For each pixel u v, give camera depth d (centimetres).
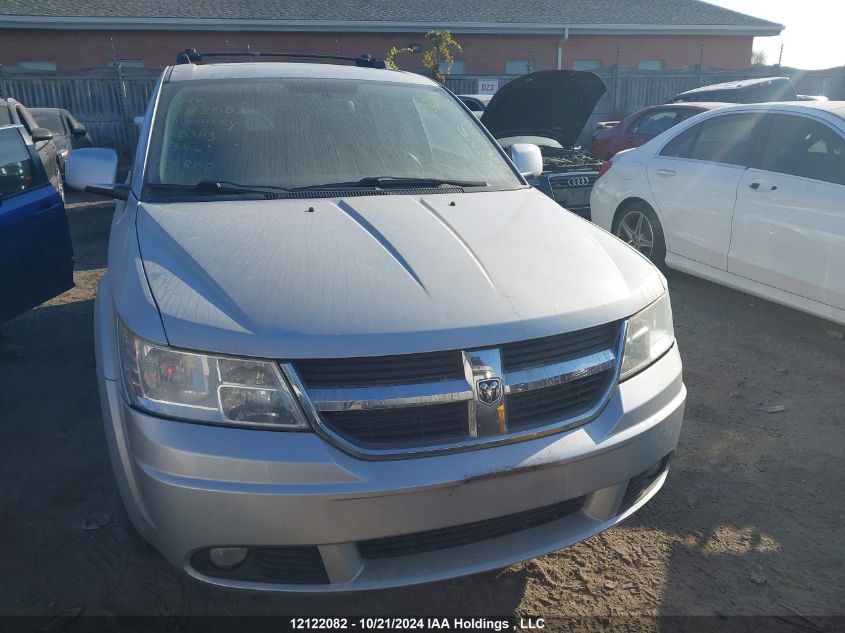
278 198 284
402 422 199
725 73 1944
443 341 201
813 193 454
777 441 360
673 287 611
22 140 458
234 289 212
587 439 215
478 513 204
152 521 207
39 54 1845
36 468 334
